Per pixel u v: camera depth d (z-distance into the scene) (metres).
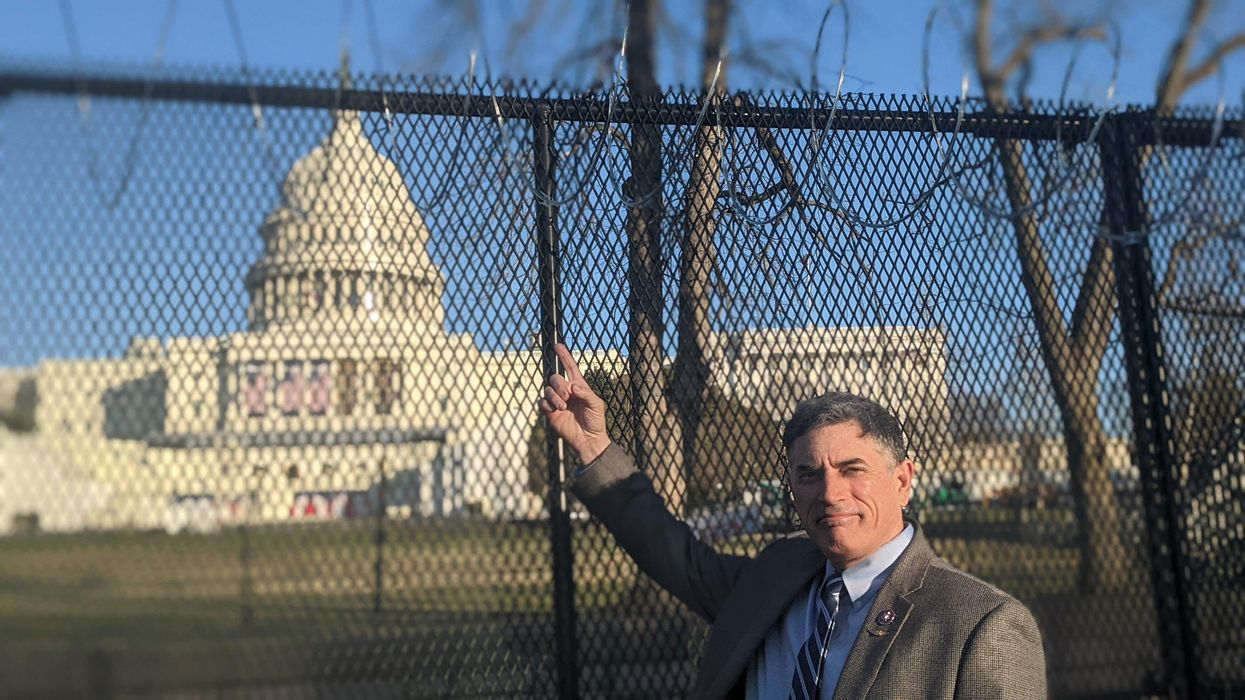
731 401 3.08
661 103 3.10
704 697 2.48
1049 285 3.30
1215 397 3.39
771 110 3.16
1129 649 3.24
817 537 2.37
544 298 2.97
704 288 3.08
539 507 2.92
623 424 3.01
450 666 2.83
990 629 2.18
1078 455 3.28
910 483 2.48
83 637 2.61
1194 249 3.43
